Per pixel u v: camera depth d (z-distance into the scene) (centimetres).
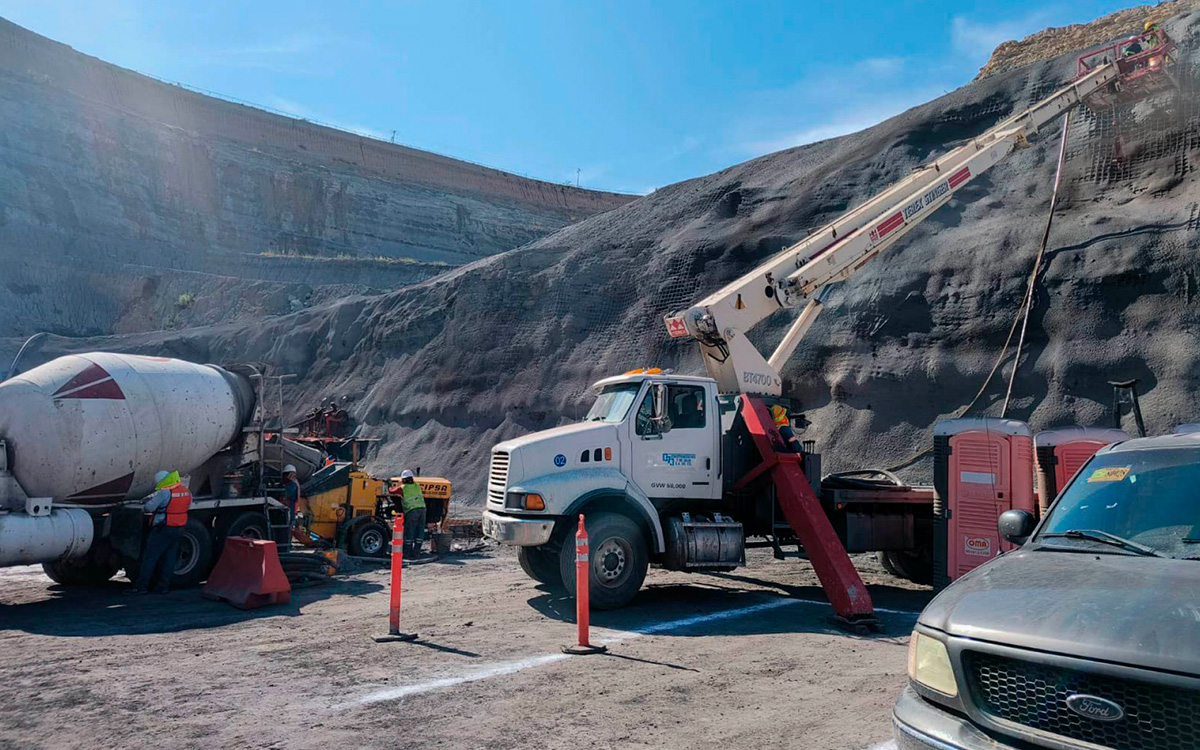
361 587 1206
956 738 315
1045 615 317
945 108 2700
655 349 2644
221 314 7212
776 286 1288
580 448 991
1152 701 275
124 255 9175
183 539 1209
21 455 1063
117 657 741
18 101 9381
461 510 2478
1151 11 2895
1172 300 1756
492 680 651
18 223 8512
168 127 10938
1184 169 1956
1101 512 417
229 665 706
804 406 2192
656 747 499
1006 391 1873
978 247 2114
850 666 702
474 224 13525
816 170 2959
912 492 1167
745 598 1084
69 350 5544
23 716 566
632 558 979
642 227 3325
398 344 3672
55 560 1074
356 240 12194
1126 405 1689
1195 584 319
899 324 2116
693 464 1050
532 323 3122
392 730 529
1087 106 2033
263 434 1379
